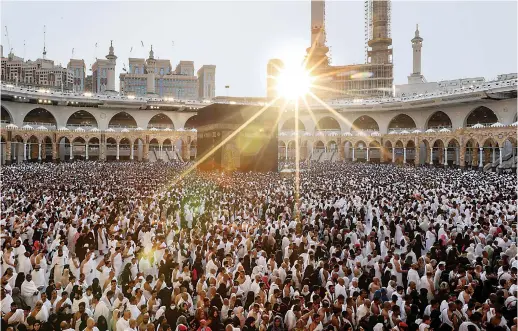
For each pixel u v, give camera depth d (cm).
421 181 3606
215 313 800
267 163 5309
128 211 1986
